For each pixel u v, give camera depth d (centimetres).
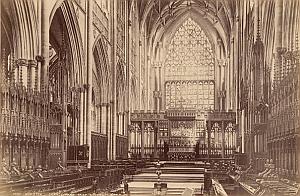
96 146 3838
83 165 3111
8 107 2064
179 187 2861
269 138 2744
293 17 2653
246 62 4359
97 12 3884
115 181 3025
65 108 2809
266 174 2312
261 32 3419
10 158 2056
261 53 3091
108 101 4344
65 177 2331
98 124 4309
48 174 2259
